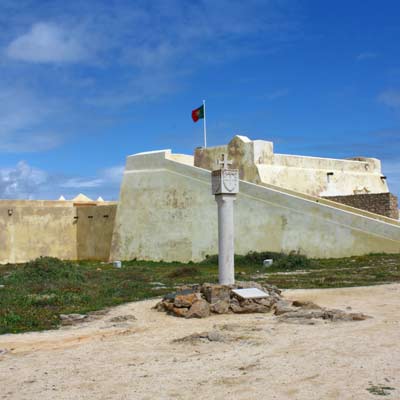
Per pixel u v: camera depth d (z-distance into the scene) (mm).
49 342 9891
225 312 12273
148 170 32500
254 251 27359
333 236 25328
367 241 24453
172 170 31234
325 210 25625
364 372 7148
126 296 15562
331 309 11727
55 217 37062
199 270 23250
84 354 8883
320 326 10281
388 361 7629
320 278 18219
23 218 35938
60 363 8328
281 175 32875
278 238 26859
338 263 22875
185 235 30188
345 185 36969
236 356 8289
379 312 11641
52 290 16078
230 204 13766
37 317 12125
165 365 7973
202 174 29844
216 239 29000
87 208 37094
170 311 12562
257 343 9062
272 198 27219
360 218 24672
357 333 9469
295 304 12516
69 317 12094
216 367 7719
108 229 35688
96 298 15070
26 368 8086
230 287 12875
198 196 29875
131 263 30203
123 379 7332
